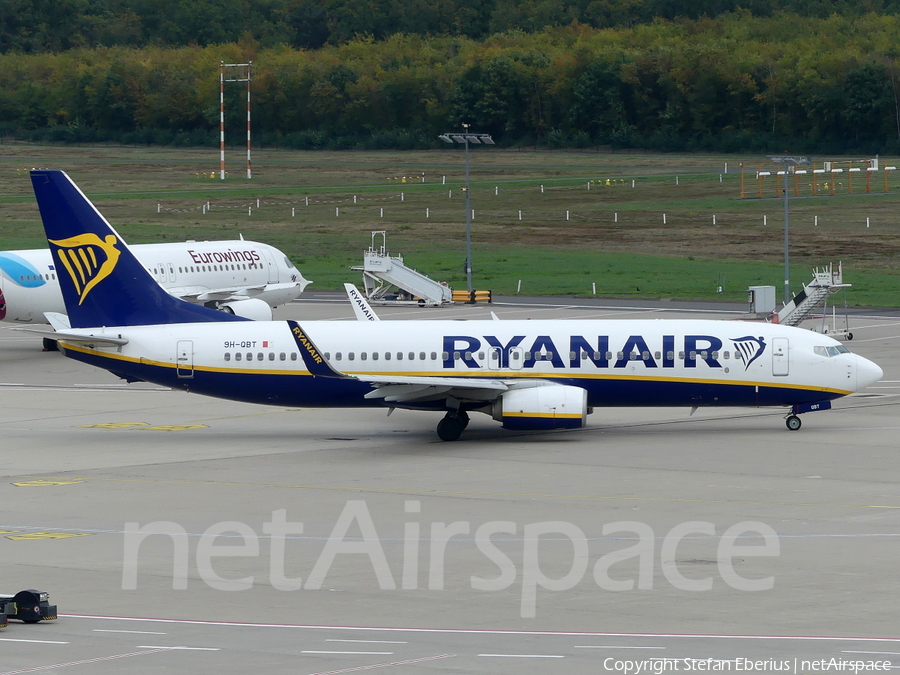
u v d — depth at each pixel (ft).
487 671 307.17
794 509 515.50
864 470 601.21
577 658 318.04
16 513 529.45
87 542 473.67
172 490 577.02
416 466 630.74
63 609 377.30
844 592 386.32
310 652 326.03
